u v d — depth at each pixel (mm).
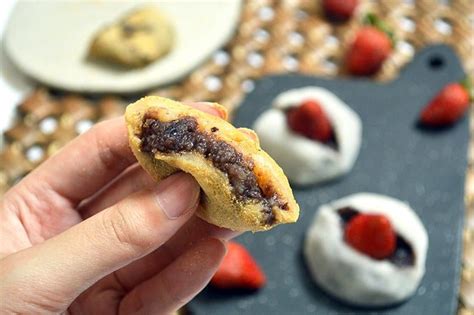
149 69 456
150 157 228
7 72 462
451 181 398
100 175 291
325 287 364
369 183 402
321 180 402
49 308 231
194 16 480
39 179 291
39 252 227
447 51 446
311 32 474
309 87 436
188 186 222
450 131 417
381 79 457
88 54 464
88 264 223
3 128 435
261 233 381
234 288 360
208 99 445
